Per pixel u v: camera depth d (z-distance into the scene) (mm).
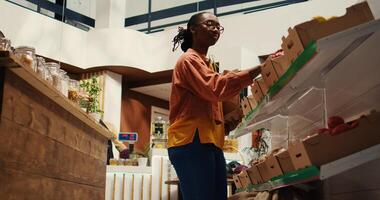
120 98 8109
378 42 1691
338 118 1770
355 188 2170
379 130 1636
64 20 8422
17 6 7145
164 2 9312
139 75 8312
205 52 2207
